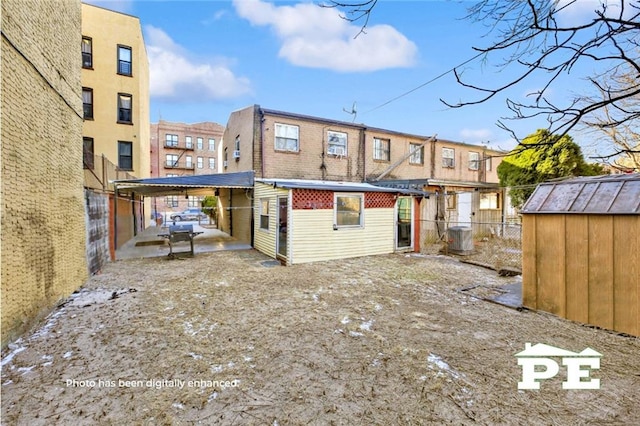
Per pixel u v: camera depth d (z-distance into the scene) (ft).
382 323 13.32
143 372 9.36
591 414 7.30
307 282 20.56
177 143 115.24
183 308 15.29
